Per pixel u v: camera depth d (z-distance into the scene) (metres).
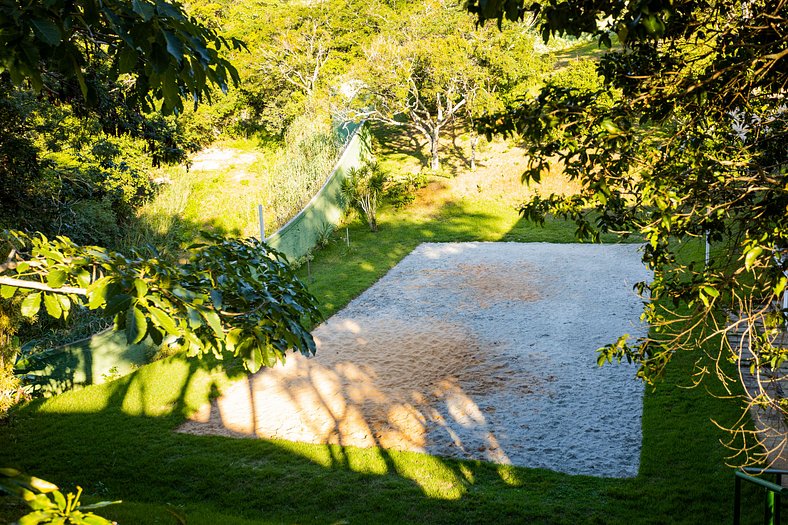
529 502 9.03
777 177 5.12
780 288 4.91
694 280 5.83
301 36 39.59
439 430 11.67
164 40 3.69
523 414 12.09
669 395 12.19
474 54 31.19
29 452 11.30
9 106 12.85
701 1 5.48
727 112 6.32
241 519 8.62
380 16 39.78
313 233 25.81
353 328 17.50
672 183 5.55
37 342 15.19
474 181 31.16
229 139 40.22
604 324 16.50
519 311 17.97
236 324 5.27
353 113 32.81
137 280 4.11
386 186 31.80
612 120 5.19
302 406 13.02
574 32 4.77
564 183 29.19
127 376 14.76
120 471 10.54
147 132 11.02
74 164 21.31
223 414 12.85
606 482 9.56
